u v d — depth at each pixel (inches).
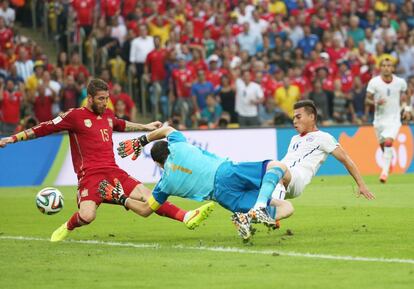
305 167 1211.2
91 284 888.3
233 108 2726.4
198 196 1136.2
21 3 3179.1
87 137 1200.8
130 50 2874.0
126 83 2896.2
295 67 2955.2
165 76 2797.7
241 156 2442.2
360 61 2992.1
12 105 2576.3
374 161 2539.4
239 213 1084.5
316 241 1144.8
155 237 1235.2
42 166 2310.5
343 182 2160.4
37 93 2623.0
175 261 1011.3
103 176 1195.3
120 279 910.4
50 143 2316.7
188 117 2728.8
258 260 1004.6
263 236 1205.1
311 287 849.5
